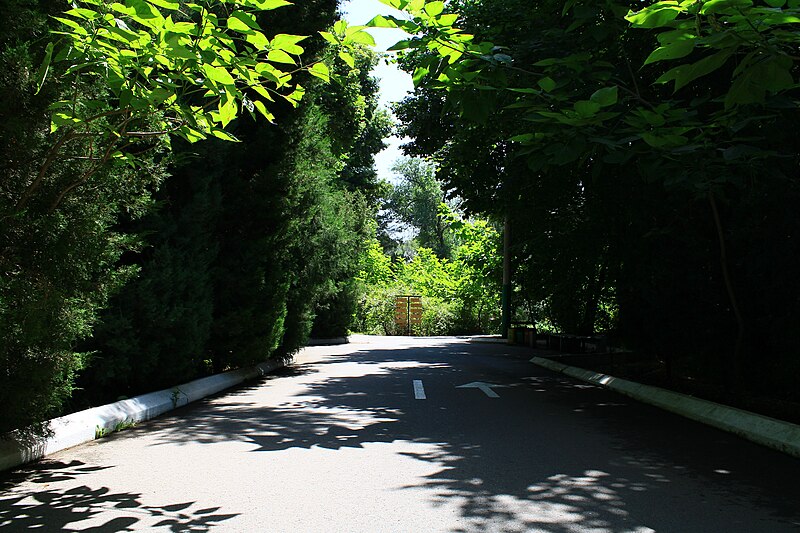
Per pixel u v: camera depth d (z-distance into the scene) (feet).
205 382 40.52
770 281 31.45
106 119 23.40
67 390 23.48
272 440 26.48
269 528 15.90
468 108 22.81
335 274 64.75
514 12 39.19
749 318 36.04
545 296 82.53
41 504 17.70
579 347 79.20
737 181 23.95
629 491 19.52
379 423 30.63
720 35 14.55
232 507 17.57
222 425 29.76
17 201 21.04
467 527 16.14
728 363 38.81
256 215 47.16
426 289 157.28
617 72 31.58
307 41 49.78
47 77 20.92
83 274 23.29
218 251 42.29
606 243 56.29
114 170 24.68
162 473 21.08
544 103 22.44
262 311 48.21
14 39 21.29
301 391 42.37
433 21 19.79
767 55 15.52
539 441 26.73
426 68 22.80
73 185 21.33
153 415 31.89
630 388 42.11
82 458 23.08
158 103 19.08
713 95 33.14
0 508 17.35
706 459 23.80
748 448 25.77
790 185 28.68
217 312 44.78
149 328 32.94
